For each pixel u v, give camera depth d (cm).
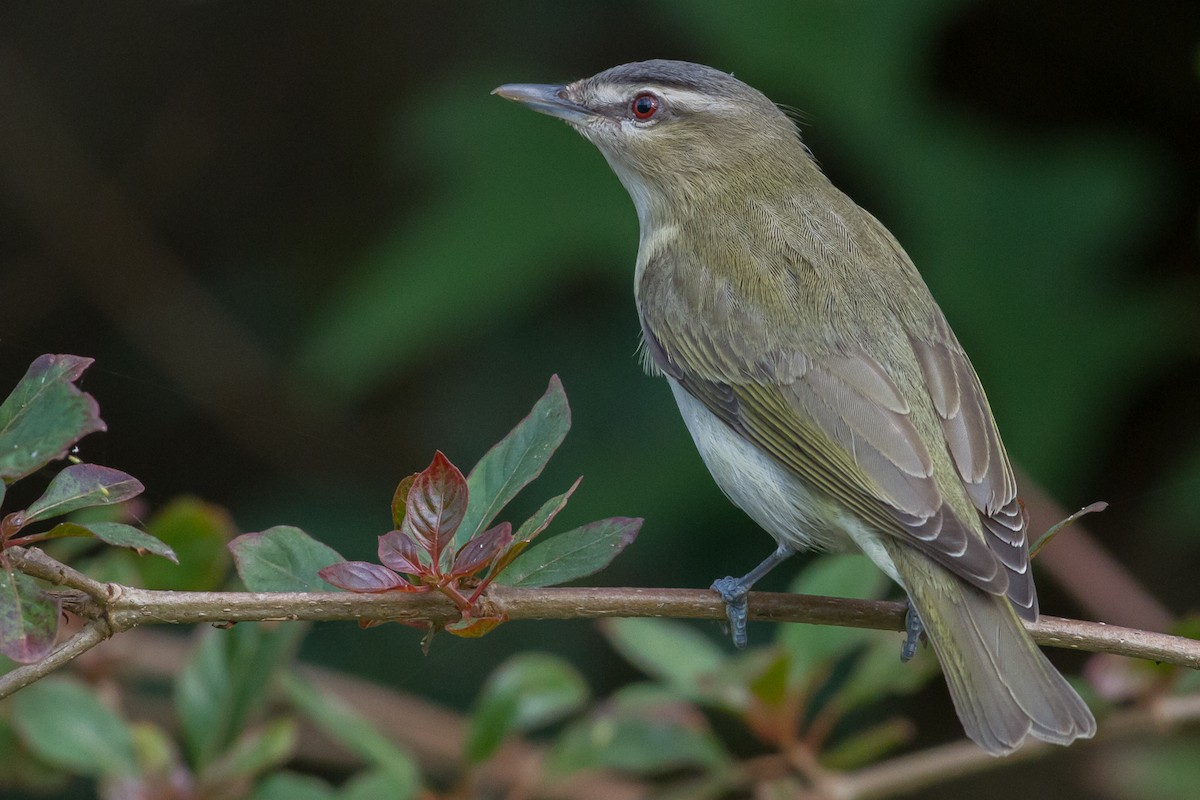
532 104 934
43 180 1480
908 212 1150
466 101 1220
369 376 1148
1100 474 1232
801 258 834
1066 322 1124
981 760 819
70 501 519
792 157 911
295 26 1521
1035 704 648
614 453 1193
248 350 1451
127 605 549
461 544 578
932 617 688
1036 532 1074
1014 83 1302
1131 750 1077
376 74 1499
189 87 1542
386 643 1214
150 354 1452
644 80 913
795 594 702
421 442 1334
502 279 1127
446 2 1463
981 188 1150
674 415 1205
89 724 779
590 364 1262
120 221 1484
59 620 500
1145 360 1136
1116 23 1262
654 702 827
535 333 1291
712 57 1210
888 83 1141
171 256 1487
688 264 859
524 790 827
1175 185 1232
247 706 789
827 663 807
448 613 566
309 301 1470
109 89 1539
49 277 1469
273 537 578
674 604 613
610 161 932
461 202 1162
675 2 1159
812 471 769
